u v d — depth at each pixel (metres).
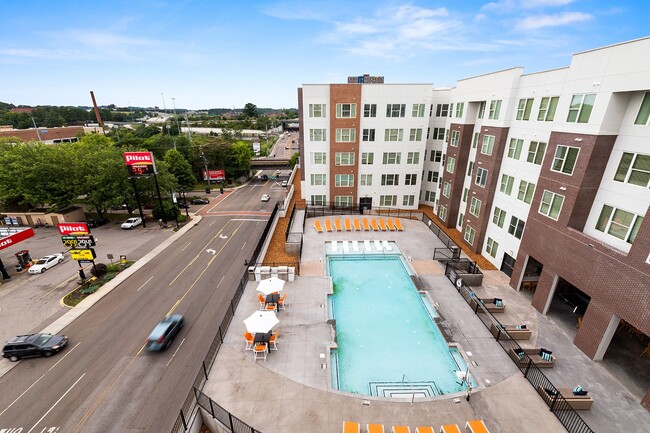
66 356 17.59
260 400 12.56
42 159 39.81
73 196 41.53
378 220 35.31
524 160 21.69
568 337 16.89
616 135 15.16
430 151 40.78
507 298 20.75
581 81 16.28
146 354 17.67
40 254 32.22
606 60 14.73
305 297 20.03
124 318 21.19
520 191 22.22
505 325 17.12
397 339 16.91
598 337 14.87
